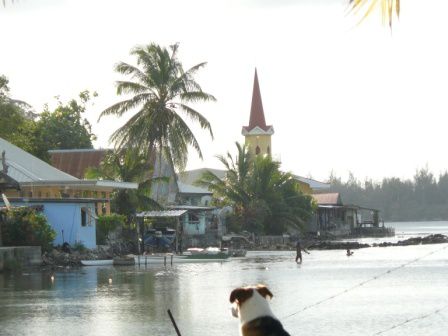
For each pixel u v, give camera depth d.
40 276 49.66
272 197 101.69
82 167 96.25
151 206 73.75
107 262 60.38
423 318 30.64
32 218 56.12
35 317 31.88
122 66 77.56
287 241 99.38
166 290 41.41
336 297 37.62
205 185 101.94
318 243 96.81
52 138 104.75
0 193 55.56
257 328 12.27
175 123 77.62
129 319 31.23
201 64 78.19
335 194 136.12
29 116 108.94
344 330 28.23
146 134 76.88
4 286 43.34
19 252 52.59
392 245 96.81
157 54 77.75
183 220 86.88
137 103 77.75
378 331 27.97
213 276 49.97
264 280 47.06
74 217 61.09
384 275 49.47
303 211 105.19
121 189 72.56
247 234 95.19
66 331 28.64
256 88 153.50
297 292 40.12
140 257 64.69
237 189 100.62
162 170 93.50
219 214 95.06
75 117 108.56
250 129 152.12
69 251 59.62
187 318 31.38
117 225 68.19
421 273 50.84
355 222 147.00
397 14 9.11
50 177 69.81
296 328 28.75
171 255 62.41
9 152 70.81
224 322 30.30
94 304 35.62
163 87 77.62
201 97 77.50
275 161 102.69
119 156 76.69
